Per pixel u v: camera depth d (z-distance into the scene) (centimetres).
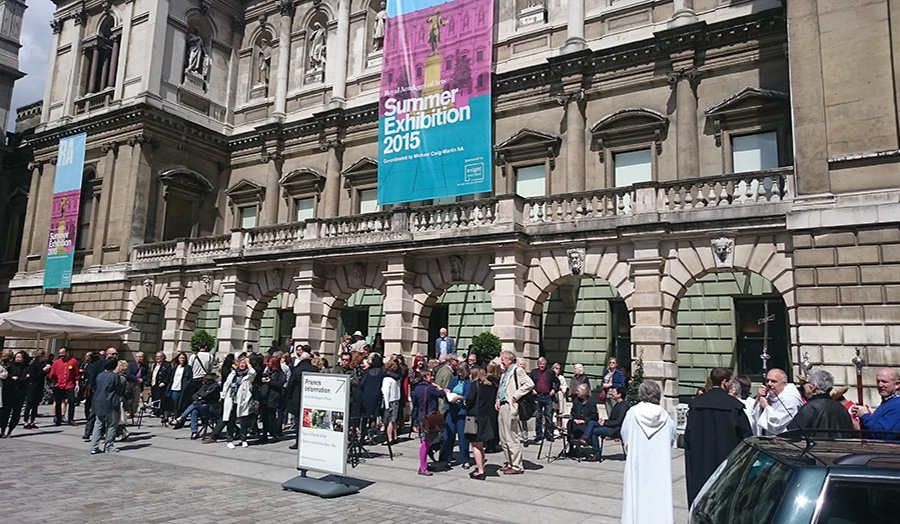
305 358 1547
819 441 455
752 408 994
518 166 2508
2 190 3750
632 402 1678
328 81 3147
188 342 2789
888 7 1530
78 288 3119
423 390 1303
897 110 1484
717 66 2150
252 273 2580
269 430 1636
